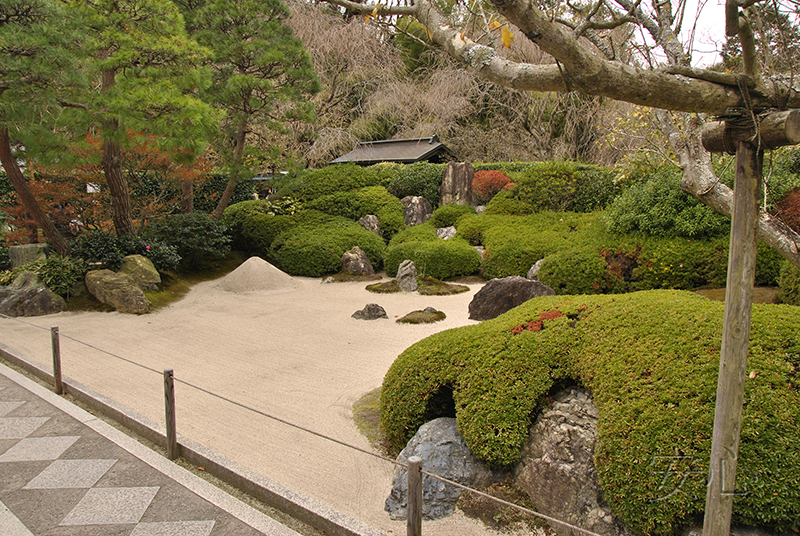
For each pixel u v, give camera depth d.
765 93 1.78
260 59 11.96
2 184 12.56
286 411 4.91
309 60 13.05
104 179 11.81
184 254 12.44
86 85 8.43
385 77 22.89
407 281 10.59
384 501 3.40
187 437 4.34
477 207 14.62
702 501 2.54
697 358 2.94
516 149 22.69
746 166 1.86
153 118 9.09
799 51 2.31
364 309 8.56
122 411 4.42
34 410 4.54
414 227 13.97
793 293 5.96
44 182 12.07
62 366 6.23
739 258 1.90
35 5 7.98
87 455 3.72
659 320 3.40
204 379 5.84
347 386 5.56
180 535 2.80
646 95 1.72
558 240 10.58
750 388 2.71
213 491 3.25
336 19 21.12
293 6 20.08
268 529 2.86
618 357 3.22
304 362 6.41
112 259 10.22
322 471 3.79
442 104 22.70
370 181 15.83
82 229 13.71
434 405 3.96
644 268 8.66
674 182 8.90
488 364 3.62
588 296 4.35
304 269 12.45
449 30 2.02
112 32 9.06
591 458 3.00
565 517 2.95
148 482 3.36
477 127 23.73
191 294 10.78
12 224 12.82
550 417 3.32
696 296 3.93
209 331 7.99
